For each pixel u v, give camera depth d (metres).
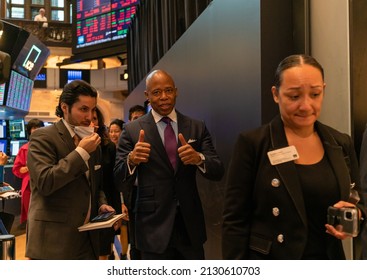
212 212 2.71
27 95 7.43
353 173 1.29
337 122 1.83
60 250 1.68
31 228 1.71
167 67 4.50
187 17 3.84
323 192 1.18
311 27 1.94
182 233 2.02
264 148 1.27
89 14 9.34
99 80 12.80
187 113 3.54
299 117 1.18
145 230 2.01
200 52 3.07
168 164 2.03
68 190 1.74
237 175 1.30
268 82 1.93
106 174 2.56
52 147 1.75
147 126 2.11
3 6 13.68
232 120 2.34
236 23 2.26
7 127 7.64
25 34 6.41
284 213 1.20
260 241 1.25
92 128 1.83
